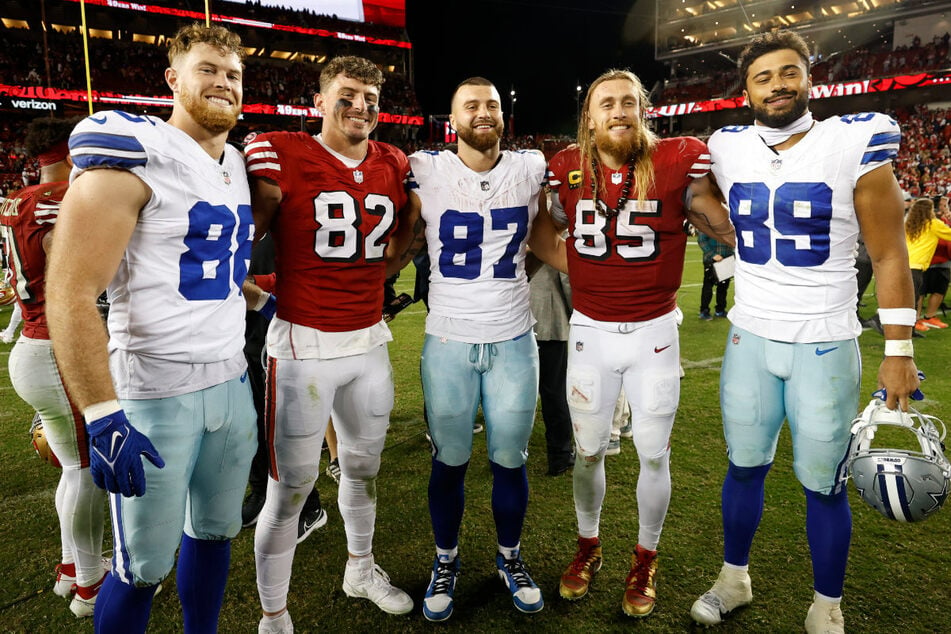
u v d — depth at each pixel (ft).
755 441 6.52
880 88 80.48
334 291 6.29
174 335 4.91
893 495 5.75
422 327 21.27
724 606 6.66
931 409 12.62
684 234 6.86
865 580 7.22
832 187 5.86
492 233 6.94
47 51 70.33
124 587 5.04
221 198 5.16
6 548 7.93
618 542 8.16
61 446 6.51
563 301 9.90
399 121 92.94
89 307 4.30
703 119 104.99
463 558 7.94
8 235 6.45
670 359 6.87
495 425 7.08
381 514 8.96
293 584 7.43
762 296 6.33
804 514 8.67
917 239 19.72
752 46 6.03
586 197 6.79
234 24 86.94
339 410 6.70
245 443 5.56
